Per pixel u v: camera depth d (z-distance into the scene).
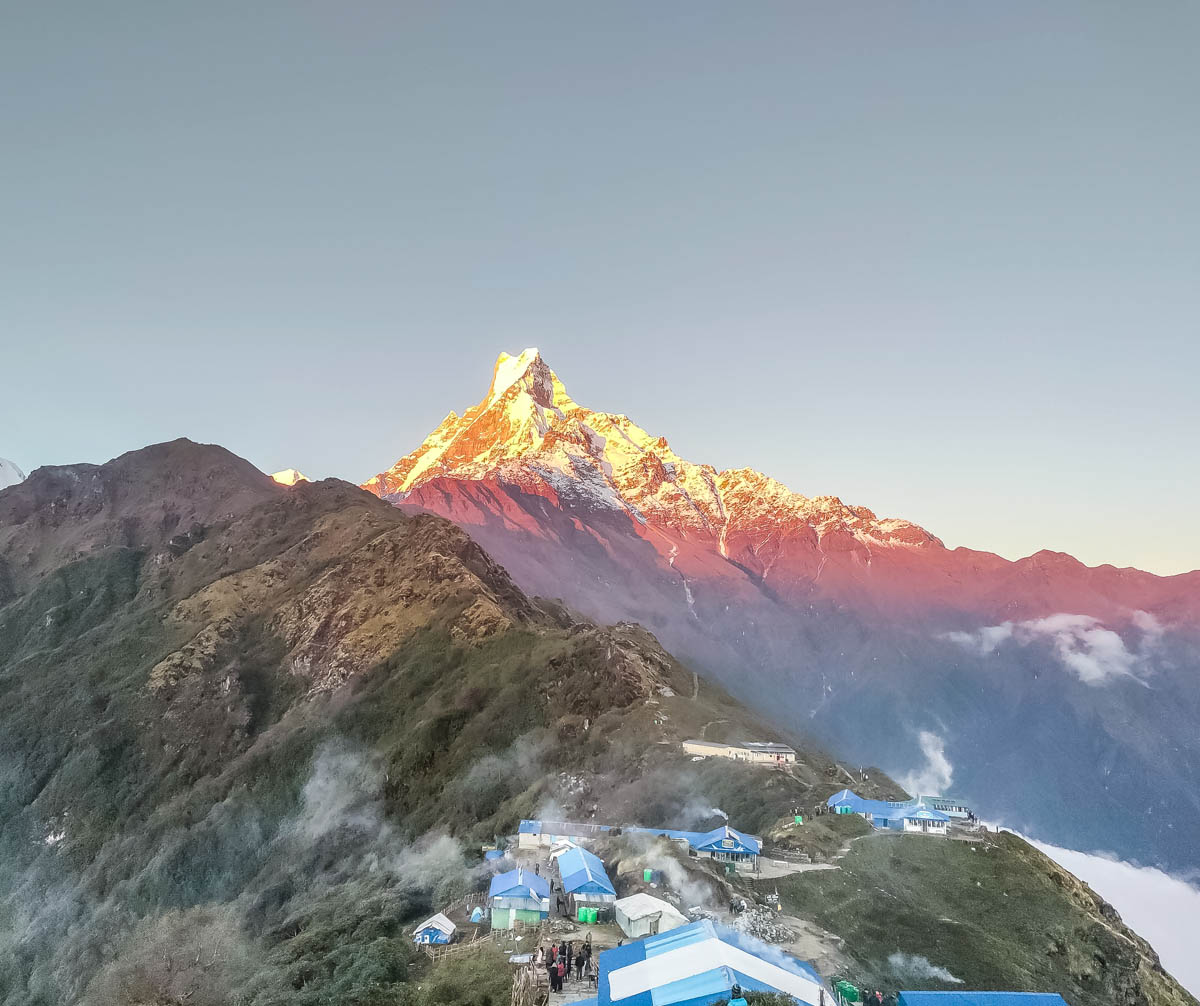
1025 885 84.06
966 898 81.19
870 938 70.12
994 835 98.56
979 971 66.75
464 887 93.56
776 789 121.94
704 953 56.59
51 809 196.12
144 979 90.56
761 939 65.75
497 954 67.06
